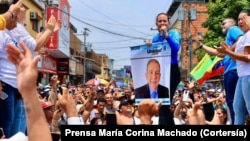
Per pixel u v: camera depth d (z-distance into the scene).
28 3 31.52
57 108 5.43
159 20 5.34
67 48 42.06
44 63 35.28
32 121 1.97
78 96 11.27
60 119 5.45
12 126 5.01
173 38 5.30
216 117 3.42
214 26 28.22
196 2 49.06
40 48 5.14
